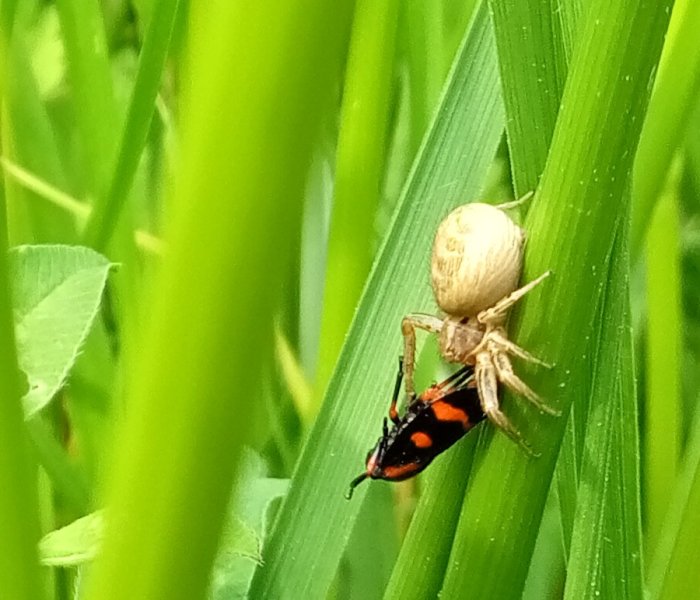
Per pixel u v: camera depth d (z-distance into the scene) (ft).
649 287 0.20
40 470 0.21
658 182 0.16
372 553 0.21
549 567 0.21
